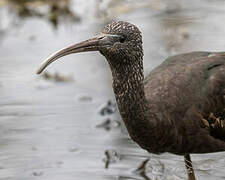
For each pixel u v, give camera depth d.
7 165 12.53
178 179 12.01
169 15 18.97
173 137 10.91
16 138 13.46
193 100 11.02
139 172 12.24
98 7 19.84
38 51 17.36
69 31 18.44
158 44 17.08
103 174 12.20
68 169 12.38
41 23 19.23
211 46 16.61
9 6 20.39
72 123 14.03
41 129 13.80
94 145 13.15
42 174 12.22
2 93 15.51
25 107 14.80
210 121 11.20
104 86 15.65
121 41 10.22
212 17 18.58
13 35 18.56
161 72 11.39
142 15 19.09
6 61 17.03
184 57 11.72
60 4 20.16
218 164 12.32
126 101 10.50
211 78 11.27
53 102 15.01
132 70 10.38
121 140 13.32
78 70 16.58
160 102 10.83
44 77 16.23
